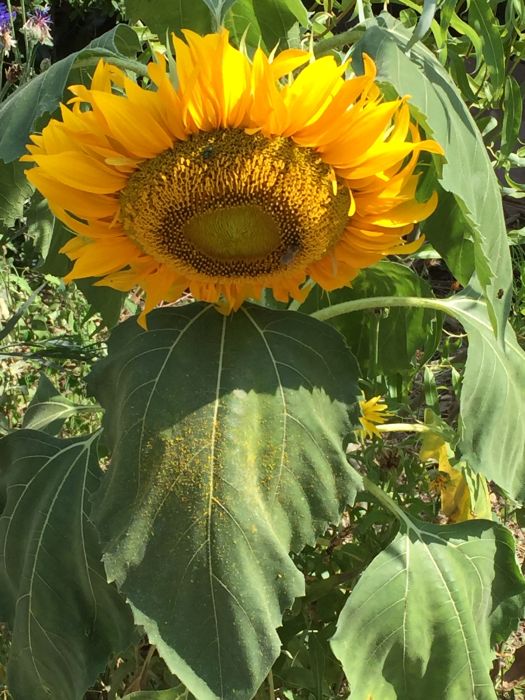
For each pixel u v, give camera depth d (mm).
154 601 468
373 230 468
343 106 417
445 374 1306
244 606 461
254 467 483
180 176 426
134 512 479
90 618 614
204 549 466
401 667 569
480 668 569
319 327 518
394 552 587
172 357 498
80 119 429
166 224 444
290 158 428
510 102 706
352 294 699
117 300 674
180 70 405
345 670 547
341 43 530
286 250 459
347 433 504
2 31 1162
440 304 591
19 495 627
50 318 1310
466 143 508
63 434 1081
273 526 481
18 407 1156
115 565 472
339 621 553
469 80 777
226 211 439
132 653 759
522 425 596
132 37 604
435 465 935
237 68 404
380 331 715
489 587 609
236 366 494
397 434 1031
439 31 596
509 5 691
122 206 448
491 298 522
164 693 604
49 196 446
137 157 432
